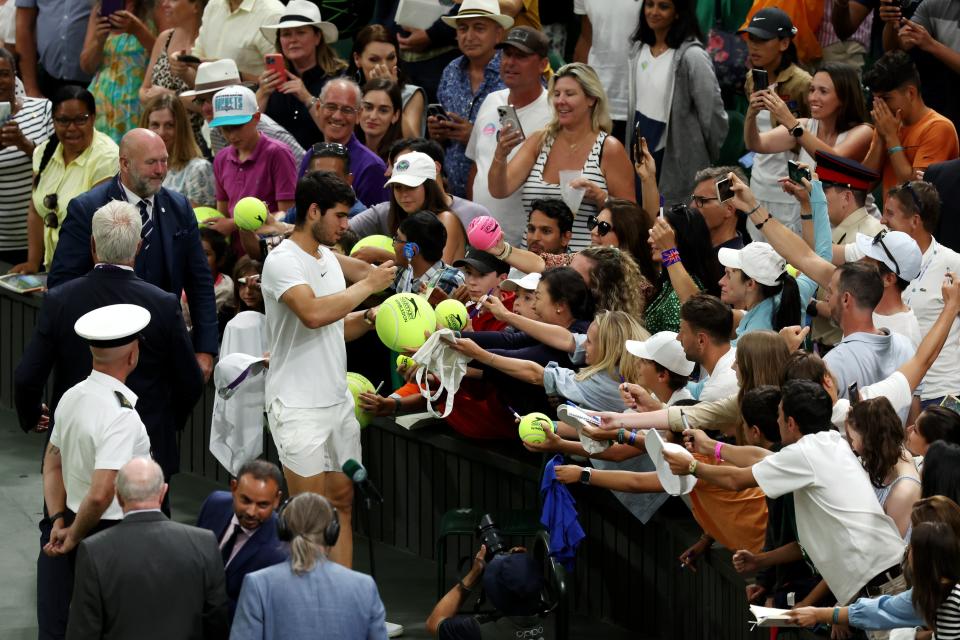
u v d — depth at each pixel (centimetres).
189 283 2500
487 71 3119
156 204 2433
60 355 2192
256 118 3039
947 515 1627
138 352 2178
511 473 2511
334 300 2220
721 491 2038
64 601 2105
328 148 2894
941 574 1583
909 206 2300
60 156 3253
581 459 2344
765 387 1936
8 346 3497
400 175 2664
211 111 3306
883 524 1777
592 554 2445
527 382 2391
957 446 1738
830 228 2341
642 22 2978
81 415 1988
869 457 1816
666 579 2305
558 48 3375
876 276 2056
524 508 2467
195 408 3133
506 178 2822
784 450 1809
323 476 2303
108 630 1759
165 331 2198
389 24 3469
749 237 3006
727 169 2508
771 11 2873
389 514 2798
